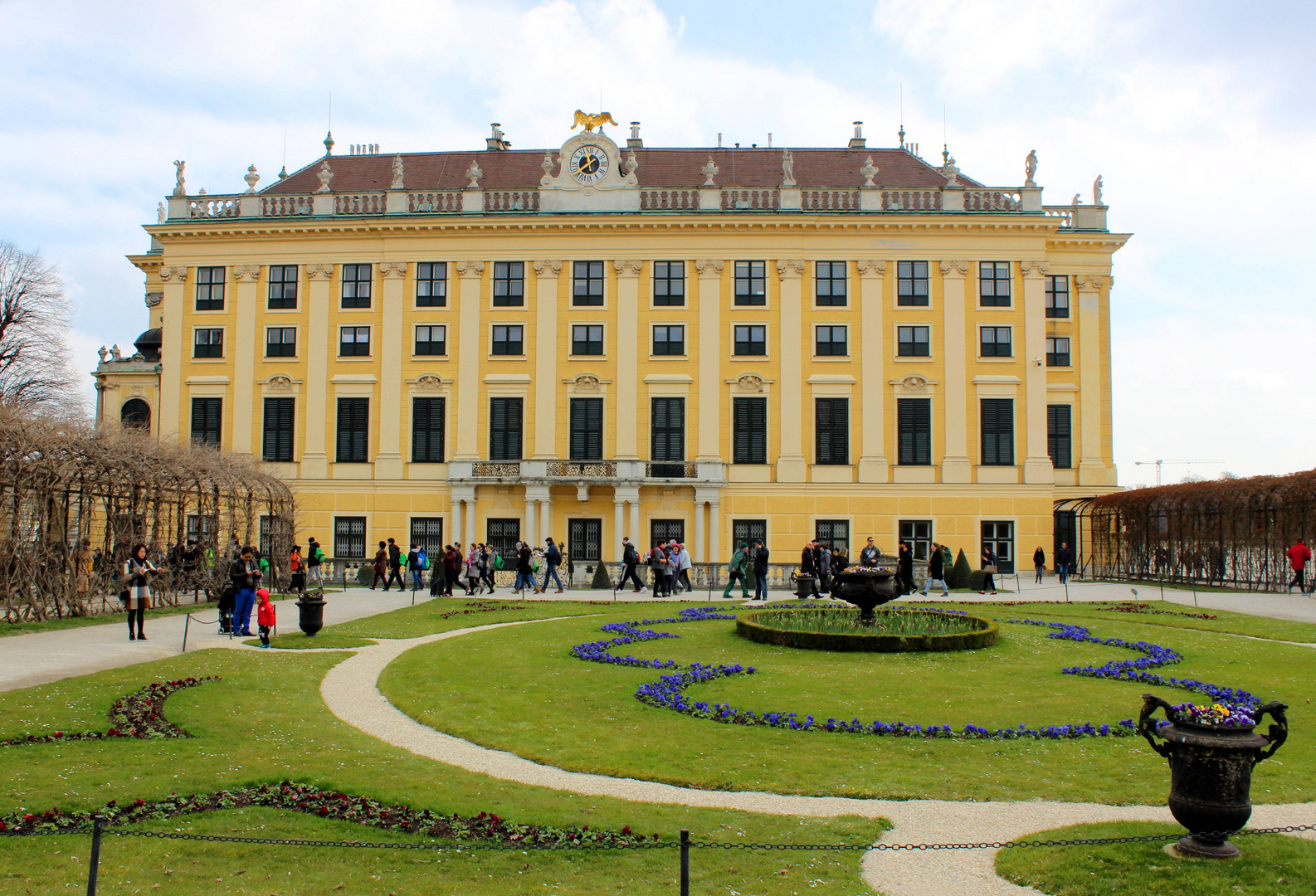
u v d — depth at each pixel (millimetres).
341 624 29453
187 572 35219
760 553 39344
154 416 57719
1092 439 58031
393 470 54688
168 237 56219
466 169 62125
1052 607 35344
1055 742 14977
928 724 16031
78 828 10312
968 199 55781
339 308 55750
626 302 54750
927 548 53812
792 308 54500
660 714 16734
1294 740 15070
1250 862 9891
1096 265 58688
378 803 11617
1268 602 37031
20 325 66438
